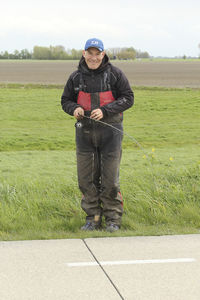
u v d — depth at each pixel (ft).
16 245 13.98
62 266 12.11
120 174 23.12
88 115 15.12
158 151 38.55
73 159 33.12
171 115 69.97
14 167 28.76
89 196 16.05
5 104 78.38
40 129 57.06
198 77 156.46
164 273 11.66
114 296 10.27
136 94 93.66
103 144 15.40
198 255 13.09
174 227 16.37
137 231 15.74
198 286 10.86
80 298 10.16
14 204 18.53
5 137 49.88
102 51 14.74
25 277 11.31
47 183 21.89
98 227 16.24
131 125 60.23
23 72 199.31
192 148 42.06
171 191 19.60
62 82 128.06
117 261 12.53
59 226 16.42
